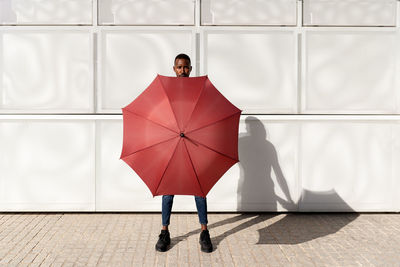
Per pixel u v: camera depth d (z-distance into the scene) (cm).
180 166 319
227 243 404
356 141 514
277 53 512
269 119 507
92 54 506
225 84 512
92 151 509
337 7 511
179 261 357
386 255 374
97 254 372
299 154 513
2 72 506
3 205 507
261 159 512
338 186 517
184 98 331
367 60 514
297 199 515
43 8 504
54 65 507
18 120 504
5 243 399
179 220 482
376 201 518
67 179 509
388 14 513
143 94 346
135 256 368
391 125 515
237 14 509
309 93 516
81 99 511
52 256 367
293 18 511
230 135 333
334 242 408
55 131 506
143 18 507
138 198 512
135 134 331
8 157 505
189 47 509
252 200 514
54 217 491
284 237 423
